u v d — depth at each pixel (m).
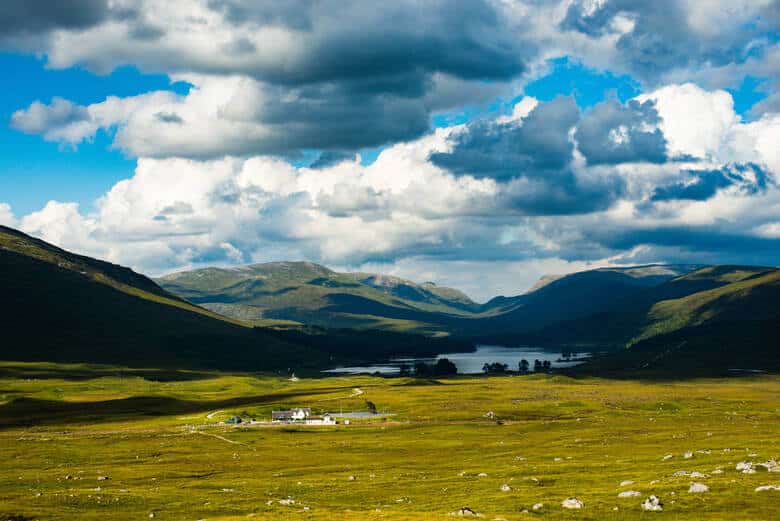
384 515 64.19
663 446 130.50
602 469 100.25
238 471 128.88
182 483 110.81
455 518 61.28
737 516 58.19
